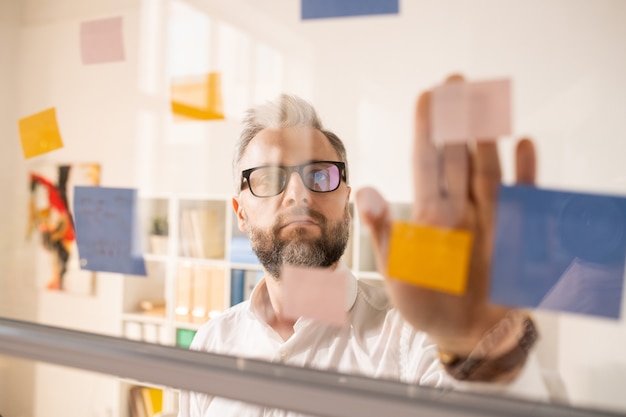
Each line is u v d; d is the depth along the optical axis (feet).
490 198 1.98
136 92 4.10
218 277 4.27
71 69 4.41
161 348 1.85
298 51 3.41
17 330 2.07
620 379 2.19
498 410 1.40
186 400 2.94
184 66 3.83
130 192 3.02
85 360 1.91
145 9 3.93
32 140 3.96
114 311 4.96
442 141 2.01
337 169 3.05
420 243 2.10
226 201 4.11
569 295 1.87
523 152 1.98
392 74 3.12
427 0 2.98
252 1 3.55
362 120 3.22
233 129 3.68
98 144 4.38
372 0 2.15
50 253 5.07
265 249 2.98
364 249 2.89
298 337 2.72
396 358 2.43
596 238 1.84
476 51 2.85
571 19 2.63
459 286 2.01
